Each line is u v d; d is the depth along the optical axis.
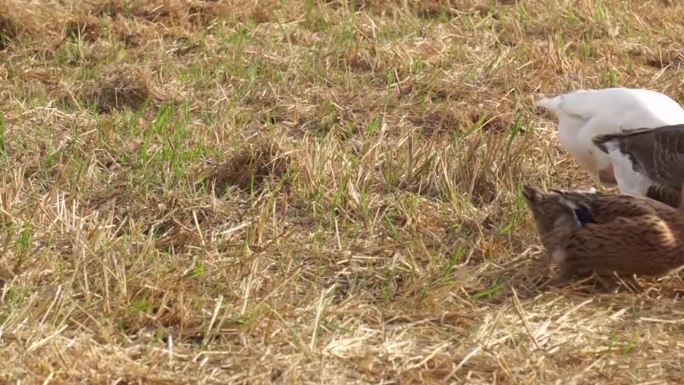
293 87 19.47
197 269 13.20
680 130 14.48
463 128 18.17
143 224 14.72
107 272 12.90
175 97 18.86
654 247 13.00
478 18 23.12
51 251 13.62
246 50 20.80
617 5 23.52
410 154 16.23
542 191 14.19
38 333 11.74
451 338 12.20
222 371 11.46
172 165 16.06
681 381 11.48
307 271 13.66
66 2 22.81
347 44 21.22
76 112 18.08
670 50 21.61
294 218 15.02
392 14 23.42
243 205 15.33
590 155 15.80
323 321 12.34
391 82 19.75
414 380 11.39
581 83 20.11
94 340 11.84
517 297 12.91
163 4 22.66
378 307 12.84
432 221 15.04
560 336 12.27
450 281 13.22
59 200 15.10
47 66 20.17
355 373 11.47
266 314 12.42
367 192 15.77
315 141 16.80
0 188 14.78
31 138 17.03
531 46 21.41
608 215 13.31
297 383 11.20
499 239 14.52
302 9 23.17
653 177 14.48
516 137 17.86
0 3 21.56
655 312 12.90
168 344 11.81
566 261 13.45
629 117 15.31
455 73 20.34
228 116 18.06
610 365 11.71
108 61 20.31
